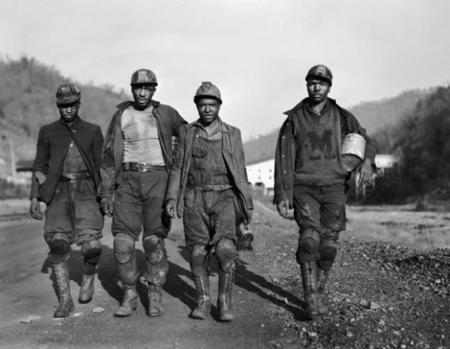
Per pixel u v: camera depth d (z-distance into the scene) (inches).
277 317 196.9
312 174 194.1
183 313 205.8
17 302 236.5
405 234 658.2
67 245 210.2
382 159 2625.5
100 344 179.2
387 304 203.6
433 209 1903.3
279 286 237.3
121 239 201.5
